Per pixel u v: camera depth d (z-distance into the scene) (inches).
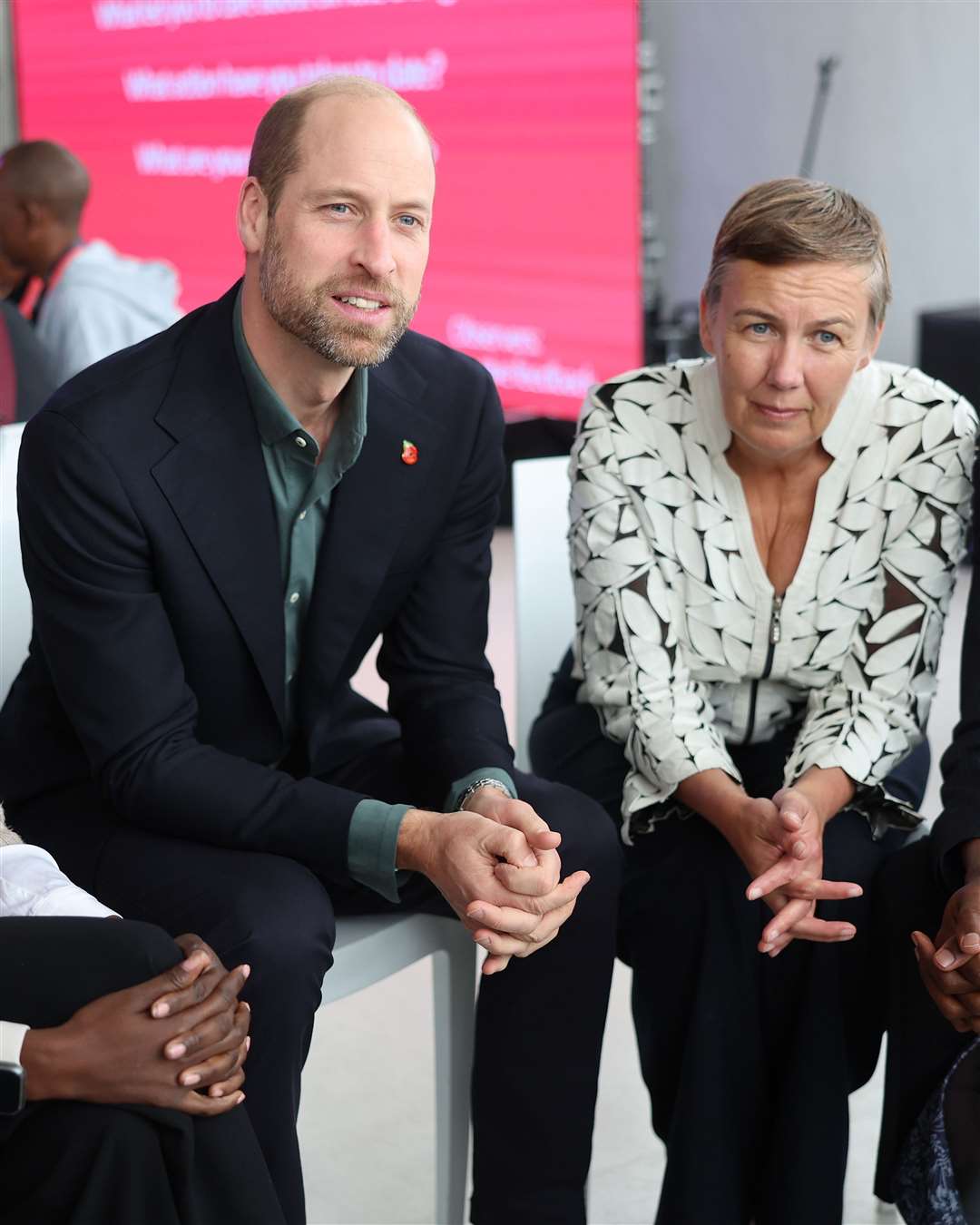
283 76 262.8
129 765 71.8
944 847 73.9
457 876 68.8
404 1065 101.7
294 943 67.2
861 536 81.9
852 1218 84.9
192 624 73.8
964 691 79.8
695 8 244.5
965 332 216.7
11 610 83.4
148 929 60.2
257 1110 67.2
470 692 81.5
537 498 95.4
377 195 68.5
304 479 74.7
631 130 228.4
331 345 69.5
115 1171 56.3
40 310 161.9
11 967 58.7
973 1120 71.7
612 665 83.5
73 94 299.7
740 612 83.0
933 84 225.9
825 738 80.7
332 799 71.9
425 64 246.2
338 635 77.6
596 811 76.5
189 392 72.4
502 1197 77.0
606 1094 98.6
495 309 249.6
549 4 230.8
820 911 77.4
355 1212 85.1
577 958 75.1
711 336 78.3
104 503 70.3
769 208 74.7
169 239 289.6
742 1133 78.2
